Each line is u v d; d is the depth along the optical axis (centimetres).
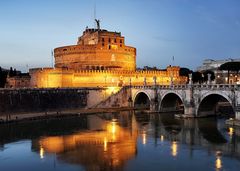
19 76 15538
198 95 9231
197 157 5169
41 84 13875
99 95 12756
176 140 6494
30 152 5725
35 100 11038
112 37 16725
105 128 8106
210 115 9694
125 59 17125
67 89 11944
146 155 5359
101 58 16288
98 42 16438
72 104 12000
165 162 4944
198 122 8644
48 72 13450
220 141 6300
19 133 7456
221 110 11338
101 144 6256
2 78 14900
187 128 7819
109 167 4766
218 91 8438
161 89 11175
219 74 18112
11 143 6450
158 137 6844
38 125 8594
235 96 7869
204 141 6328
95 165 4872
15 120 9119
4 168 4844
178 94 10131
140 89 12431
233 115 9900
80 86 13738
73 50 16575
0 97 10138
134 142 6378
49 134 7325
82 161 5100
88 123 8994
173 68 17362
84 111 11562
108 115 10912
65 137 6981
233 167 4616
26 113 10688
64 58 17000
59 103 11656
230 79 17675
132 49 17638
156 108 11394
